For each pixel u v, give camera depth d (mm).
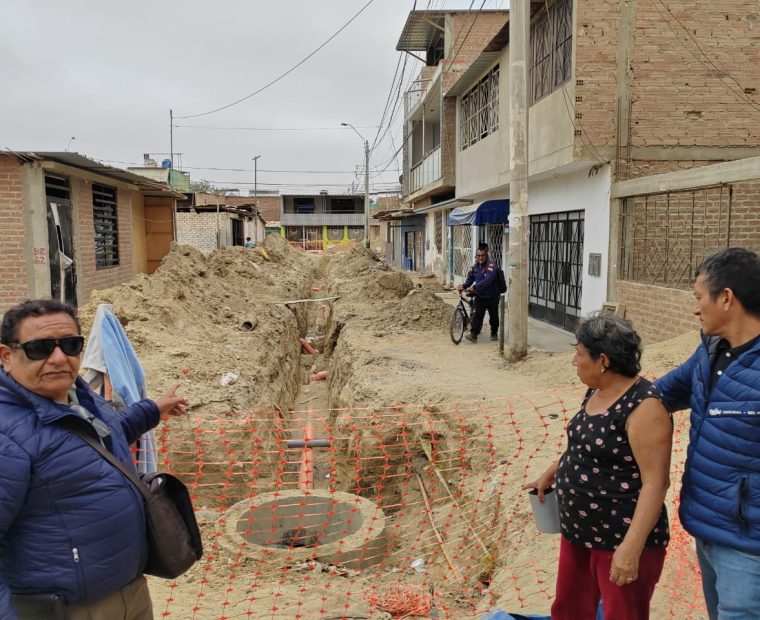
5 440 2209
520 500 5602
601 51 10633
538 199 15133
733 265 2412
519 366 10406
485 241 21250
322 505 6871
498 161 16203
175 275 13820
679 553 4102
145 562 2578
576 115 10750
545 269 14969
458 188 21453
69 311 2439
